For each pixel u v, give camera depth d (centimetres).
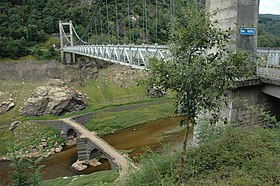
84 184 1850
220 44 720
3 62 5159
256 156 936
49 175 2591
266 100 1316
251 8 1194
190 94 686
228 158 983
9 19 6238
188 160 1045
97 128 3825
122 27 5225
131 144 3178
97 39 5119
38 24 6462
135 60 2103
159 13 4350
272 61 1510
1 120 3969
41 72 5212
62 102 4162
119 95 4997
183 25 701
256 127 1217
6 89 4597
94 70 5506
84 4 7250
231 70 681
